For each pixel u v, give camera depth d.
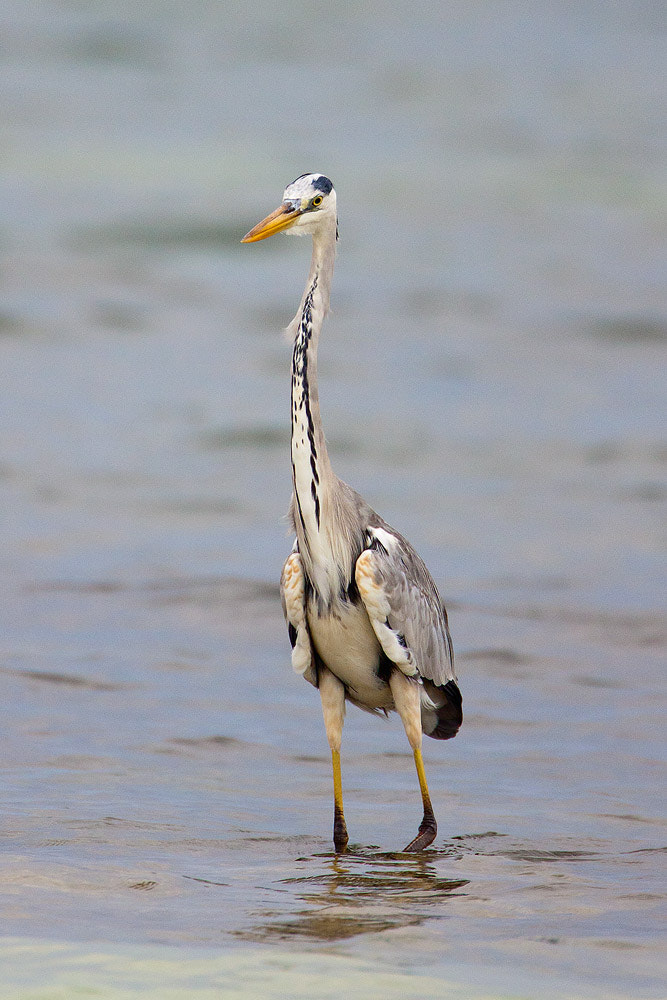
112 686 10.20
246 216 34.78
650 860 7.14
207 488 16.89
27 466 17.61
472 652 11.24
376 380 23.02
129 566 13.58
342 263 32.00
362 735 9.55
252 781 8.48
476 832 7.64
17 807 7.72
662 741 9.26
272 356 24.53
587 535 15.04
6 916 6.02
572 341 25.75
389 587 7.52
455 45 60.25
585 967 5.55
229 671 10.73
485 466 18.03
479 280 30.53
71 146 41.88
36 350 24.39
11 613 12.01
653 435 19.61
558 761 8.88
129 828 7.48
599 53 59.44
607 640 11.60
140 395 21.69
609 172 41.12
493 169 41.34
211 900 6.38
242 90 50.56
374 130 45.66
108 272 30.41
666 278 30.69
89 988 5.14
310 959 5.57
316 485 7.47
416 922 6.10
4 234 32.72
